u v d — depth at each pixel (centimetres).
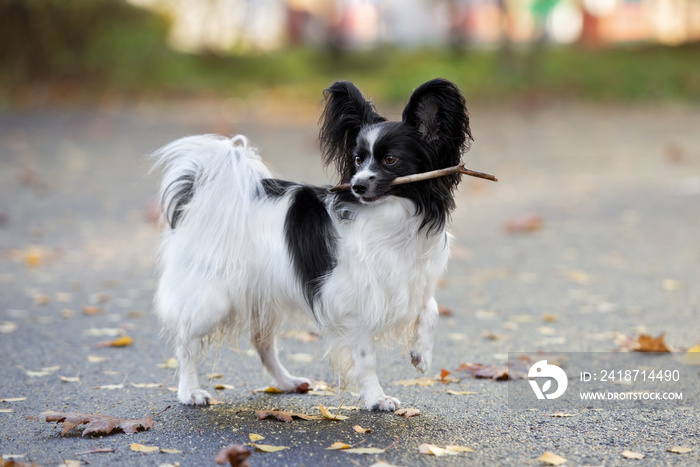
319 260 378
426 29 3741
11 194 1043
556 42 3025
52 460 319
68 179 1149
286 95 2423
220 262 391
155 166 441
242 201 395
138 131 1597
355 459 319
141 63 2308
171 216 411
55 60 2112
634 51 2672
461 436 349
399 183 370
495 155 1427
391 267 371
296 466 312
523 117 1970
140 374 451
